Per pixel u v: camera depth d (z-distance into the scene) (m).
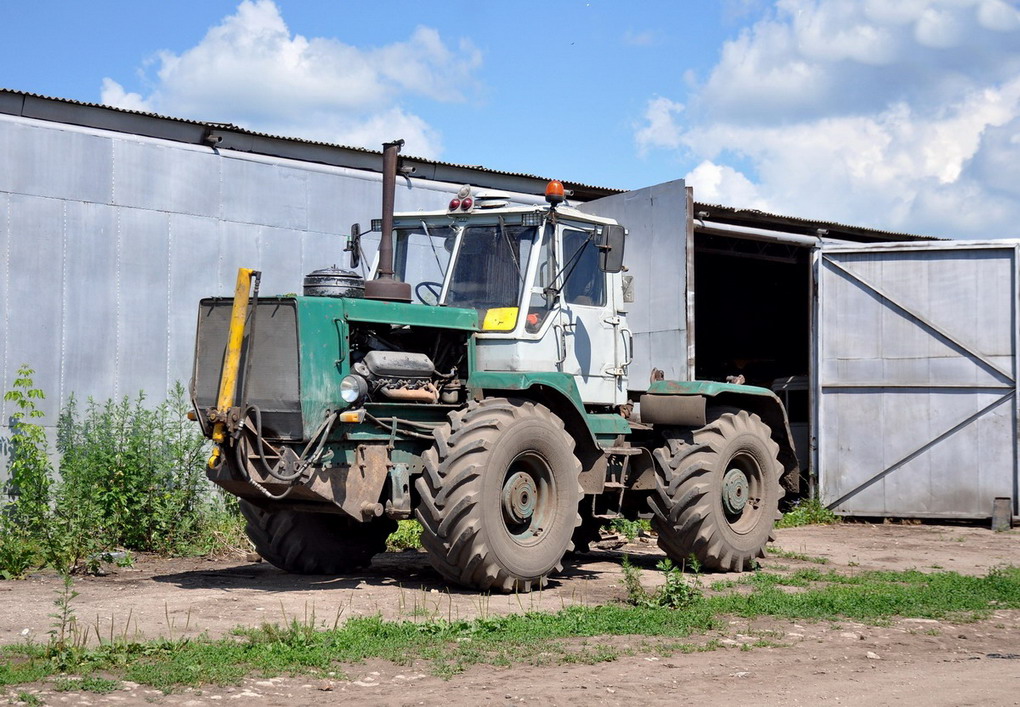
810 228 16.92
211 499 11.14
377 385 7.83
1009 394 14.62
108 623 6.49
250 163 11.91
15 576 8.81
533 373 8.11
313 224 12.38
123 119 11.09
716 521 9.23
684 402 9.36
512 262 8.54
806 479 15.81
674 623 6.77
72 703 4.66
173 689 4.94
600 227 9.16
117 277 10.93
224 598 7.47
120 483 10.46
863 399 15.30
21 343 10.31
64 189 10.62
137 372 11.01
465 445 7.53
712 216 15.68
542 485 8.14
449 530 7.44
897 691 5.37
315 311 7.57
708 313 21.75
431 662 5.61
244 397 7.44
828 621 7.15
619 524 12.30
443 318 8.20
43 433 10.15
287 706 4.74
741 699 5.08
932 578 9.22
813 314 15.56
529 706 4.82
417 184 13.23
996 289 14.77
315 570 8.97
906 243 15.15
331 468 7.60
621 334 9.38
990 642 6.75
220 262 11.66
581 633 6.41
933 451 14.93
